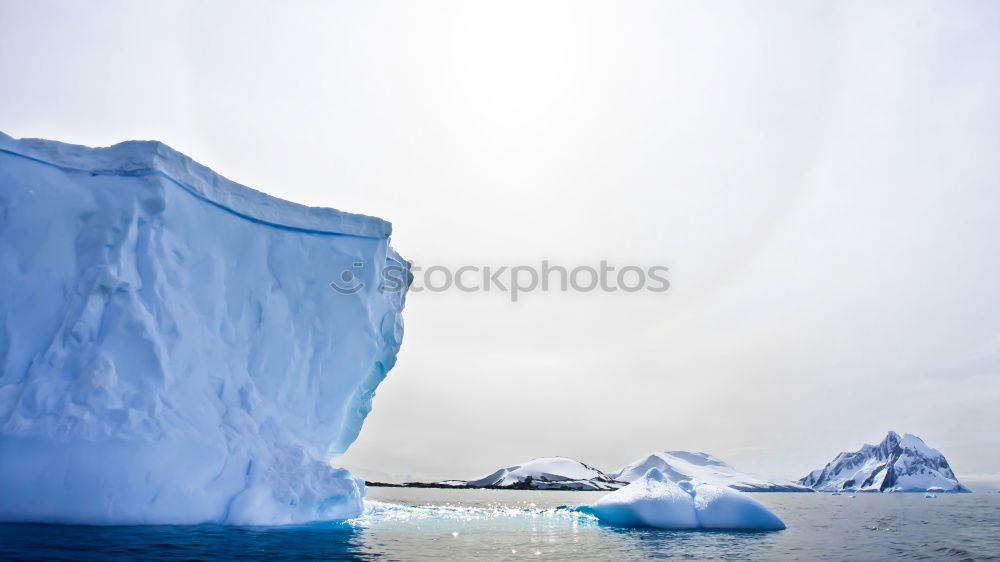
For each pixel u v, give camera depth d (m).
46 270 12.69
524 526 15.73
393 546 11.20
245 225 15.77
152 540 9.59
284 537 11.14
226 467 12.34
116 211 13.34
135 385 11.94
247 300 15.28
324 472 13.88
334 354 16.22
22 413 10.84
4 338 12.01
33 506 10.35
